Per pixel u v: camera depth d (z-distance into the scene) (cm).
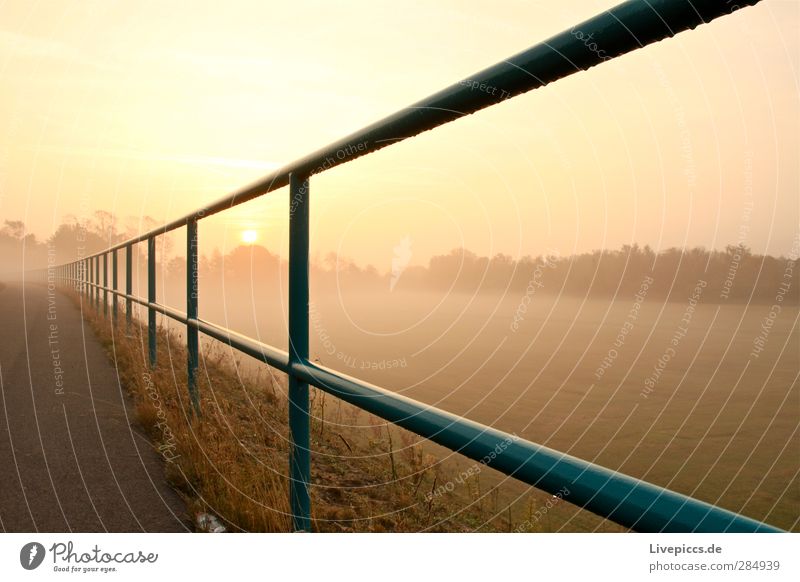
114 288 905
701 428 1138
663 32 81
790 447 998
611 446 942
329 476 334
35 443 341
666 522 78
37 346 768
